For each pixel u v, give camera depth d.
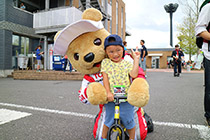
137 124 2.10
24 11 13.65
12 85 7.58
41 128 2.63
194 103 4.10
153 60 36.59
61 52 2.17
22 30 13.38
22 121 2.93
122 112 1.91
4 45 12.05
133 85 1.80
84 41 2.04
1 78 11.27
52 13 13.55
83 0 14.61
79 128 2.63
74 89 6.32
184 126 2.65
